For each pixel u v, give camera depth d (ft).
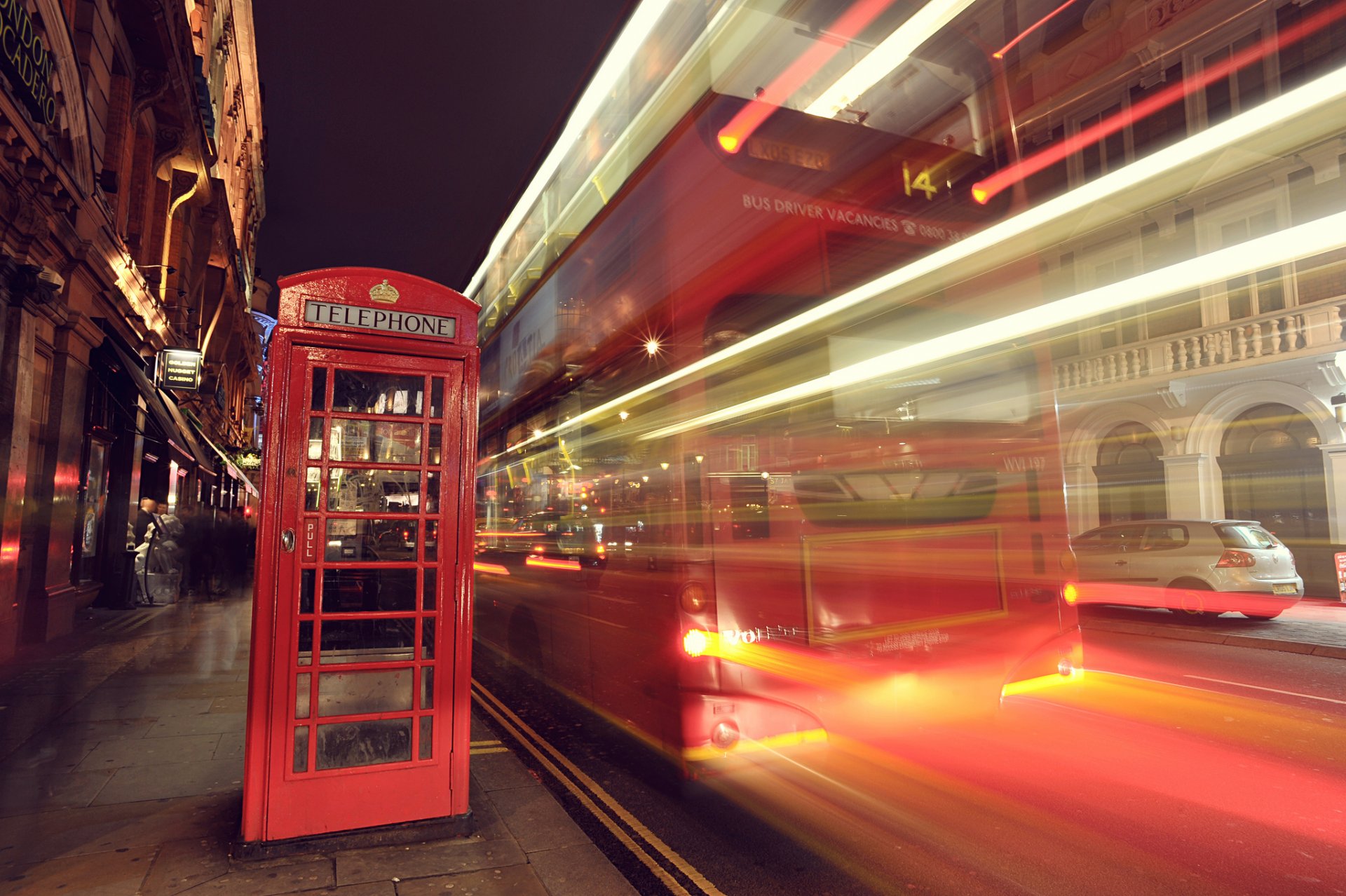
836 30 15.71
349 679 12.34
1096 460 69.62
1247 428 58.39
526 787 15.02
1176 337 61.93
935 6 16.74
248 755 11.61
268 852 11.46
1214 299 59.93
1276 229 56.03
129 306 43.11
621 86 17.17
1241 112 57.93
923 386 15.61
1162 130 63.67
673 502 13.78
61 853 11.48
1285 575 36.81
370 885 10.57
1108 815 13.24
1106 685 23.90
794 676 13.87
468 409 13.41
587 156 19.06
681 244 14.19
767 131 14.90
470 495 13.25
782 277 14.64
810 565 14.25
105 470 42.98
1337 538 51.49
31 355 29.60
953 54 16.87
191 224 63.82
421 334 13.16
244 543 63.26
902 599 14.93
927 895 10.51
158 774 15.16
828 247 15.01
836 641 14.26
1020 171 17.11
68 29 31.32
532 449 22.58
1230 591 36.58
